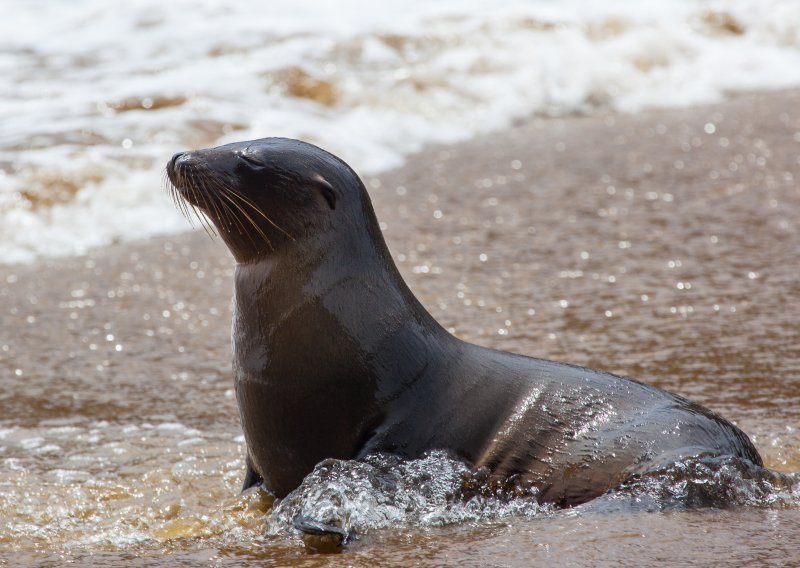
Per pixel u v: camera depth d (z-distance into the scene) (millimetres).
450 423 19250
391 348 19453
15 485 21297
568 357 27453
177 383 27359
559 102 61812
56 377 27906
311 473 18844
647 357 27281
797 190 42719
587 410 19062
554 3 74375
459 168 49062
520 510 18281
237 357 19797
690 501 17312
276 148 19859
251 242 19688
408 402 19312
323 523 17297
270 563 16281
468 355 20031
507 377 19719
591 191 44438
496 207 42781
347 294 19500
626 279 34031
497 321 30578
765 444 21906
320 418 19250
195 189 19609
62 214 41438
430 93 59312
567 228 39750
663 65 67625
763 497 17469
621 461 18203
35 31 65188
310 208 19578
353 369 19203
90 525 19328
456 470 18812
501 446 19000
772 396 24516
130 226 41406
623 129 55875
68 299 34219
